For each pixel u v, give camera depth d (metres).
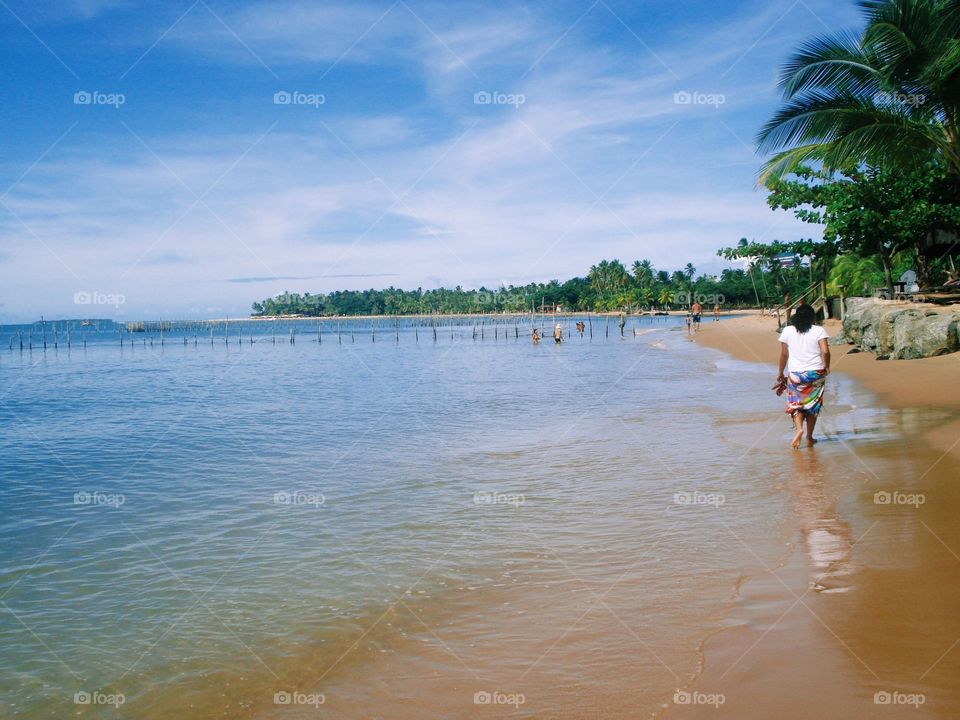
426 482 9.73
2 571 6.54
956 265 30.03
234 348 82.88
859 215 27.53
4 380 36.81
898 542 5.98
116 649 4.85
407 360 48.66
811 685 3.72
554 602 5.26
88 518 8.46
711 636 4.45
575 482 9.23
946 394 14.36
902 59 15.96
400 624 5.05
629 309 183.75
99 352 75.25
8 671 4.57
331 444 13.55
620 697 3.80
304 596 5.69
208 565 6.56
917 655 3.98
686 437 12.17
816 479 8.43
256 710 3.98
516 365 38.03
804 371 10.20
